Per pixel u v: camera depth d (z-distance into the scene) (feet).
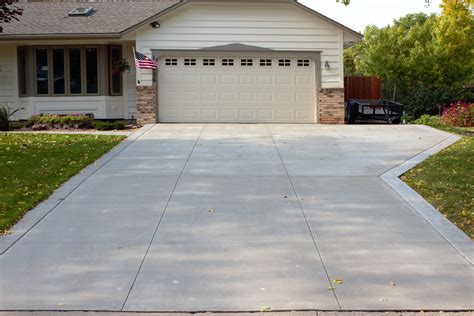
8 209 28.09
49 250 22.85
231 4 64.75
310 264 21.26
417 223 26.37
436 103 96.78
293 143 49.42
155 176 36.40
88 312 17.43
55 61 68.59
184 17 64.85
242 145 48.21
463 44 97.35
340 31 65.36
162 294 18.67
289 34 65.36
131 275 20.26
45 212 28.14
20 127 62.80
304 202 30.19
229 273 20.43
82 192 32.22
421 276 20.06
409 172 37.24
